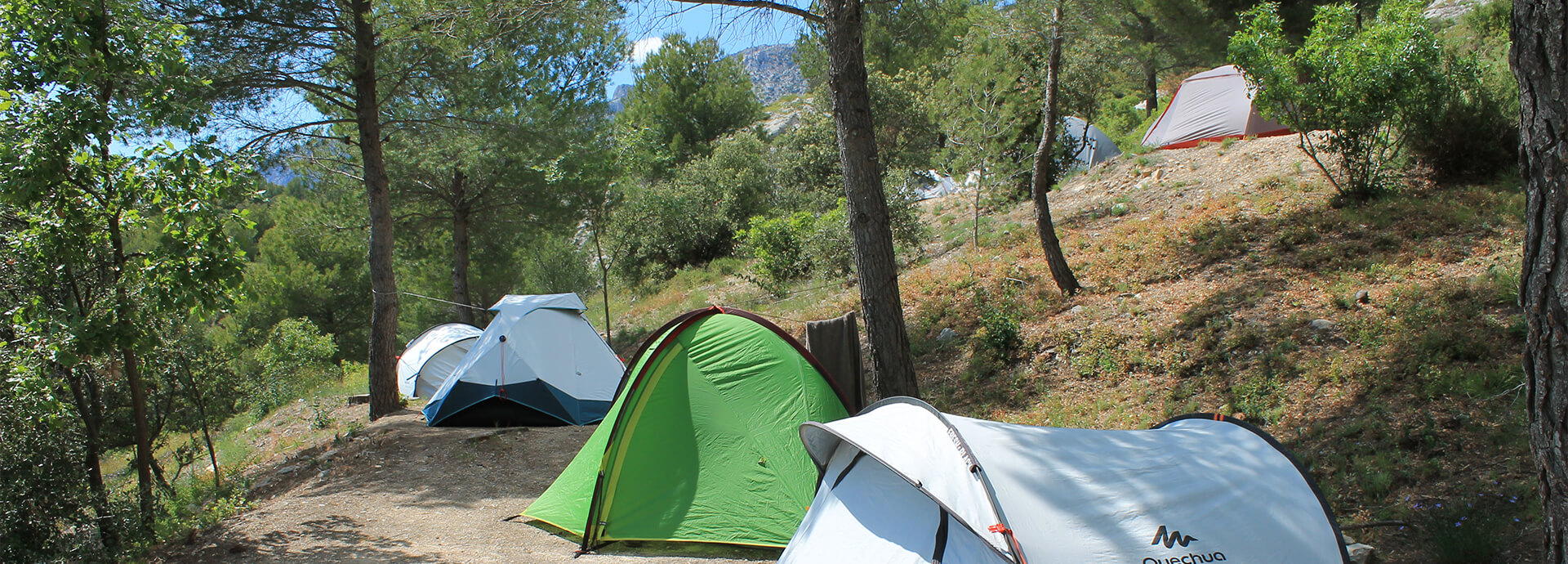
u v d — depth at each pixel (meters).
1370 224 9.30
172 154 5.87
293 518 6.93
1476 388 5.84
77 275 6.26
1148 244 11.02
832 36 7.05
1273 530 3.74
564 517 6.39
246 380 10.15
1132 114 24.78
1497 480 4.91
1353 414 6.24
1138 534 3.72
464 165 16.41
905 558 4.02
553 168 16.80
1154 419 7.27
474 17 7.68
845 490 4.57
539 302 11.52
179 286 5.84
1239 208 11.18
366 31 11.55
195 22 10.37
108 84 5.95
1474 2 13.78
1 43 5.57
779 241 16.16
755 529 5.92
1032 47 14.34
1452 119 9.72
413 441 9.50
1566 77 2.64
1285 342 7.53
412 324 22.98
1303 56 10.09
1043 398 8.42
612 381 11.36
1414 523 4.82
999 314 9.81
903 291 12.75
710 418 6.41
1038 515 3.79
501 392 10.44
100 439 7.54
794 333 12.30
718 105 36.31
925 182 22.25
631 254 23.72
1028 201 16.53
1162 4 19.00
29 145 5.38
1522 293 2.88
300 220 18.52
